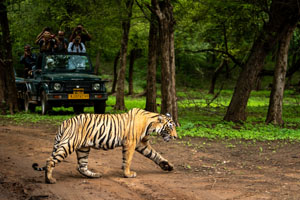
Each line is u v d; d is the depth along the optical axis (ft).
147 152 23.53
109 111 59.57
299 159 27.50
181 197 18.70
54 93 50.44
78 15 58.39
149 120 22.08
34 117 51.06
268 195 19.02
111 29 66.44
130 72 110.93
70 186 20.39
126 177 22.21
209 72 161.38
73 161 26.68
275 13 44.50
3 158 27.37
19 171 23.70
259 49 46.21
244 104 47.50
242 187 20.48
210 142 34.42
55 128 42.16
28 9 65.41
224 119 48.55
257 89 135.44
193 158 28.07
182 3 54.34
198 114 60.80
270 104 47.09
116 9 53.31
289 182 21.54
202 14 52.75
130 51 104.27
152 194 19.15
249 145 32.99
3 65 57.11
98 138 20.92
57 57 54.65
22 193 19.12
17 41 77.20
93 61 151.33
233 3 45.01
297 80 143.33
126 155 21.98
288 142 34.19
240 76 47.73
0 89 56.95
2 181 21.25
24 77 62.75
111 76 138.62
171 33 41.91
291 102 90.89
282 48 45.75
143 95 107.45
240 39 59.21
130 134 21.59
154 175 23.11
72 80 50.98
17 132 39.40
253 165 26.05
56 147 20.83
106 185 20.67
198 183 21.26
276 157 28.32
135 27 85.05
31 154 28.84
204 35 61.72
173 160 27.40
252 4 44.29
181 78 154.71
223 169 24.90
